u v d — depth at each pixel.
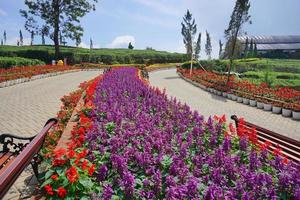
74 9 53.16
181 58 78.44
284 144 5.48
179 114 8.34
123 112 8.16
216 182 4.11
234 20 27.72
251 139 6.04
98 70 46.50
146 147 4.95
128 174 3.78
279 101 17.84
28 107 13.09
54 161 4.14
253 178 4.01
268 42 133.75
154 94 11.98
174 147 5.62
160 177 3.88
